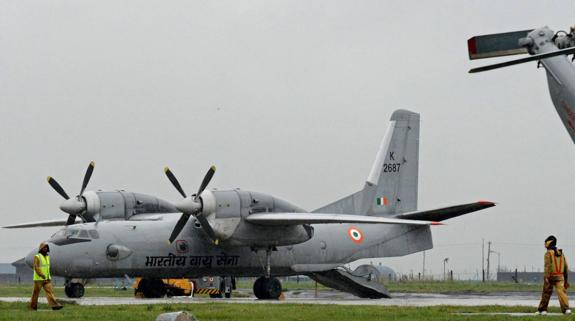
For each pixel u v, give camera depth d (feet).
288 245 177.78
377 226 201.67
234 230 168.86
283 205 173.99
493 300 174.19
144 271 171.42
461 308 123.95
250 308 121.08
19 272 534.78
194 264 176.14
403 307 126.31
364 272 192.54
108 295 208.33
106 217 186.29
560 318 98.78
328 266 188.85
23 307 123.34
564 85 121.80
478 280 506.07
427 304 144.25
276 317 103.24
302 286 352.90
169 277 176.86
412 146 210.79
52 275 165.48
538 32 125.80
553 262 106.73
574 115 121.39
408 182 208.74
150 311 113.50
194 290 203.21
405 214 189.47
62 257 162.91
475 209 184.03
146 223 174.19
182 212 167.84
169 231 174.19
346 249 195.52
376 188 204.23
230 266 180.45
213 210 167.73
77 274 165.17
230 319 100.42
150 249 170.71
